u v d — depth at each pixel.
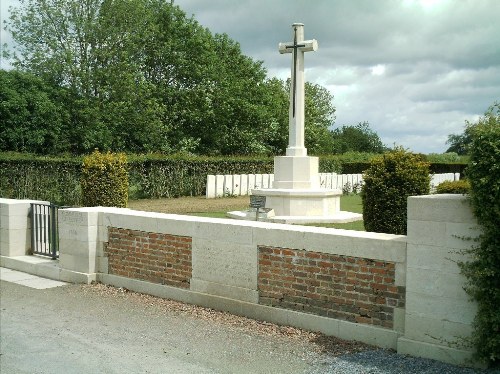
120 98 31.83
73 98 30.81
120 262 8.45
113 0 31.25
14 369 5.13
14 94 26.95
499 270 4.74
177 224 7.53
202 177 23.77
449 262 5.04
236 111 36.62
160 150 33.16
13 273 9.76
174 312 7.03
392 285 5.55
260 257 6.63
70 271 8.95
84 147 29.59
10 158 18.67
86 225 8.70
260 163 26.77
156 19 34.84
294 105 14.57
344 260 5.90
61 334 6.18
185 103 35.03
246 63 40.09
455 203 4.97
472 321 4.94
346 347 5.62
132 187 21.64
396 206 8.70
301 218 13.56
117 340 5.96
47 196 19.11
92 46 31.53
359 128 87.06
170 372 5.03
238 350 5.60
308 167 14.55
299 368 5.07
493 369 4.87
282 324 6.39
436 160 41.06
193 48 35.34
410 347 5.29
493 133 4.71
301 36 14.33
